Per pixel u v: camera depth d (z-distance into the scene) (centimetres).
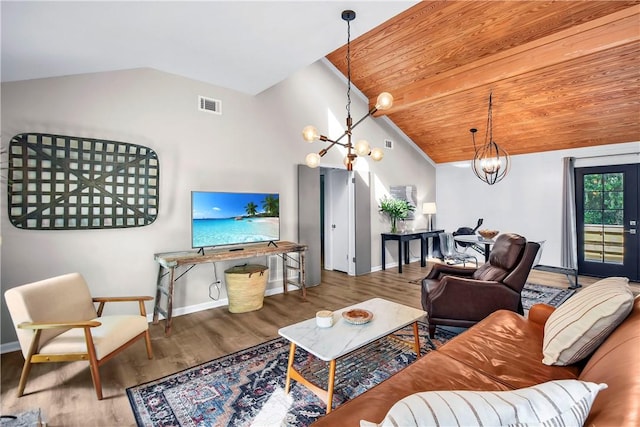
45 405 189
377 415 116
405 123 603
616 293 146
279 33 252
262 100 418
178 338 287
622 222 489
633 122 437
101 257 300
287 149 445
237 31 246
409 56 439
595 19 317
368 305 250
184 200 349
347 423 113
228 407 188
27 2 173
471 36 378
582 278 498
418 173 680
